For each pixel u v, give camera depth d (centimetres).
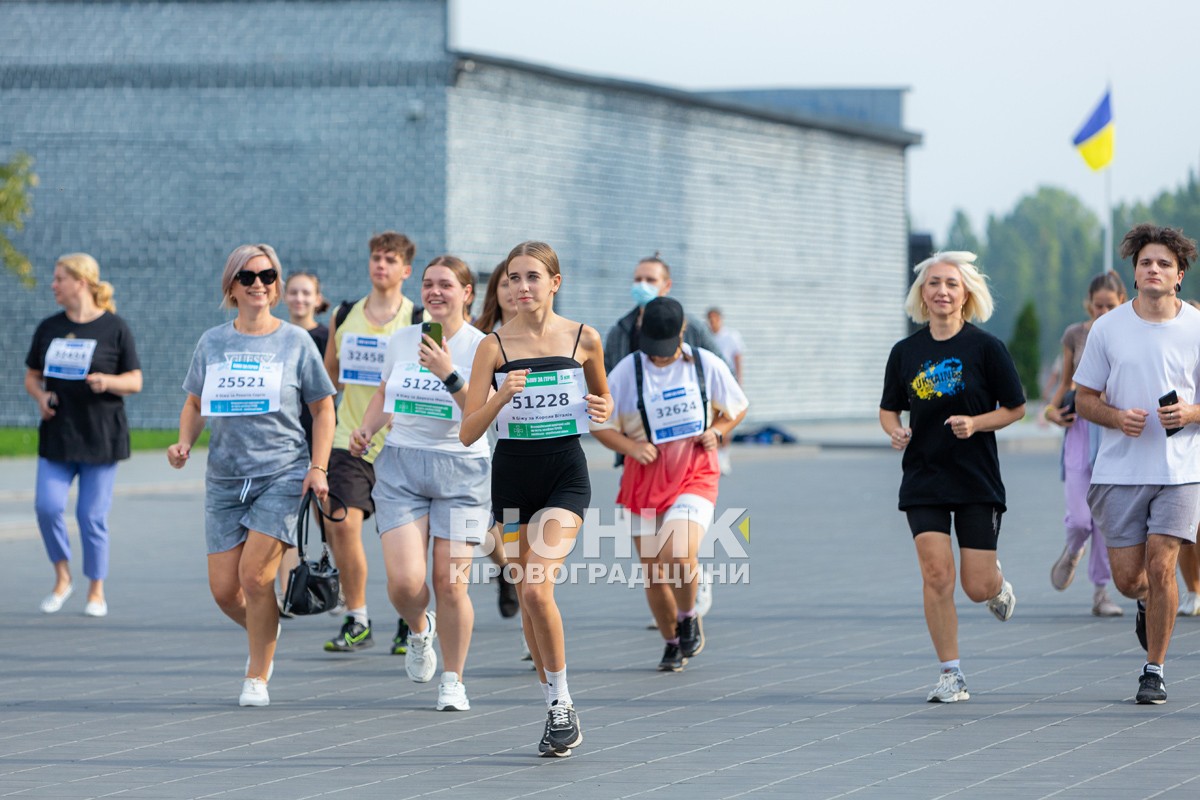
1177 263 1578
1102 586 2195
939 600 1614
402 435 1623
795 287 8350
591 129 7106
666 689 1711
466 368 1636
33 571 2755
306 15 6481
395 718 1575
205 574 2722
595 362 1466
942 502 1609
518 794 1260
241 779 1319
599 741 1459
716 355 1855
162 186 6606
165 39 6575
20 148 6694
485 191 6581
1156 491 1577
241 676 1814
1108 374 1603
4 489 4062
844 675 1783
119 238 6644
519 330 1458
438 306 1634
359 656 1952
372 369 1956
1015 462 5694
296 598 1611
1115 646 1945
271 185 6531
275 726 1538
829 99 10738
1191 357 1577
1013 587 2500
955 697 1616
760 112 7944
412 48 6406
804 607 2314
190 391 1656
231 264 1634
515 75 6706
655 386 1814
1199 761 1343
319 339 2164
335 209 6475
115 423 2291
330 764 1374
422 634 1686
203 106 6556
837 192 8631
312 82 6469
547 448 1439
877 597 2409
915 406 1612
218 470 1633
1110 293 2166
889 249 9056
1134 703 1598
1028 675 1761
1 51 6681
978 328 1617
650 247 7444
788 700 1644
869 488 4541
